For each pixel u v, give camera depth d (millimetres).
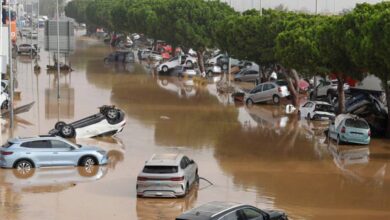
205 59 84562
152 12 80750
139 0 99812
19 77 69125
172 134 38062
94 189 25312
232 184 26234
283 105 52438
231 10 74250
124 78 70688
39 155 28797
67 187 25609
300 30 44812
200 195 24438
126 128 39969
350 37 36406
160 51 98250
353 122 35500
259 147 34438
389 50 32875
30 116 43844
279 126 41844
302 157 31891
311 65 42156
